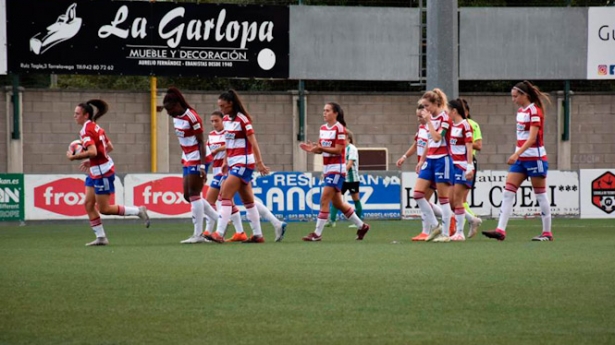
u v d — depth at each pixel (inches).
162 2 2401.6
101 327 578.9
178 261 1005.2
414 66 2512.3
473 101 2593.5
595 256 1061.8
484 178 2156.7
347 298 700.7
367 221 2112.5
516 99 1338.6
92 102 1280.8
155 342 530.3
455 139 1380.4
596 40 2539.4
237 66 2445.9
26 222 2038.6
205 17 2423.7
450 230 1481.3
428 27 1813.5
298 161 2546.8
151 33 2401.6
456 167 1380.4
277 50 2463.1
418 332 560.4
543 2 2664.9
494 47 2524.6
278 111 2536.9
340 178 1408.7
